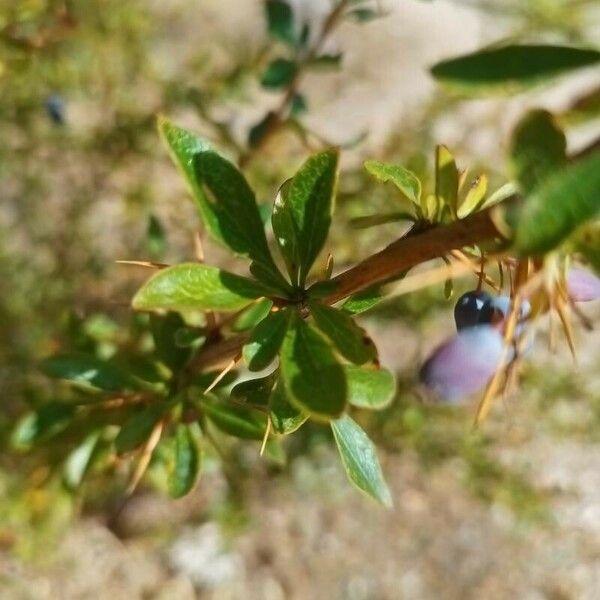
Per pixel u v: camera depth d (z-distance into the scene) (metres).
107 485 0.50
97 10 0.45
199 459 0.26
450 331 0.56
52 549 0.53
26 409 0.45
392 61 0.72
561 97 0.63
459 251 0.19
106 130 0.48
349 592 0.65
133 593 0.60
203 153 0.19
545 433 0.57
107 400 0.28
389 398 0.21
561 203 0.14
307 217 0.19
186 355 0.27
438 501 0.67
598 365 0.60
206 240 0.49
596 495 0.68
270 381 0.21
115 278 0.52
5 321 0.50
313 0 0.66
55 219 0.53
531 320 0.18
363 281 0.19
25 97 0.45
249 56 0.47
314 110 0.64
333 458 0.58
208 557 0.62
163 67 0.52
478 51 0.16
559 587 0.68
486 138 0.57
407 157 0.48
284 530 0.65
